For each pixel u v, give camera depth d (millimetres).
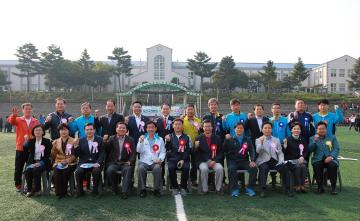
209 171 7215
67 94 52125
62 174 6758
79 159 7090
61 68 53969
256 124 7801
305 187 7777
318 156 7348
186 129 7832
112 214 5742
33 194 6879
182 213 5805
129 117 7844
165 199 6738
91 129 7051
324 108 7969
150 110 28719
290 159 7418
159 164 7043
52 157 6988
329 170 7176
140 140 7270
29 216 5605
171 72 62500
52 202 6449
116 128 7422
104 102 49344
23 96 51062
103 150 7121
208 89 60531
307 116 7973
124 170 6840
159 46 62344
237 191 7062
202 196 6977
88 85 58594
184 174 7109
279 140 7492
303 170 7172
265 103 51031
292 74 59094
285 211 5922
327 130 7793
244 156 7348
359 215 5703
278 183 8188
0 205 6227
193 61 56500
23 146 7191
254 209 6043
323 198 6797
